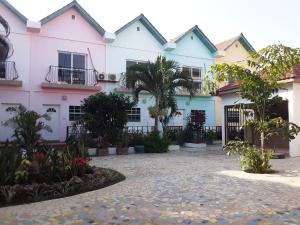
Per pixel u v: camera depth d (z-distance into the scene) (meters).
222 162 12.02
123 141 15.59
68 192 6.82
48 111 19.48
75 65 20.45
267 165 9.51
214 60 25.20
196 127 21.06
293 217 5.07
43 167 7.12
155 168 10.41
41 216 5.19
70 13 20.25
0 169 6.50
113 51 21.44
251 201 6.03
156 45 22.97
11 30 18.53
